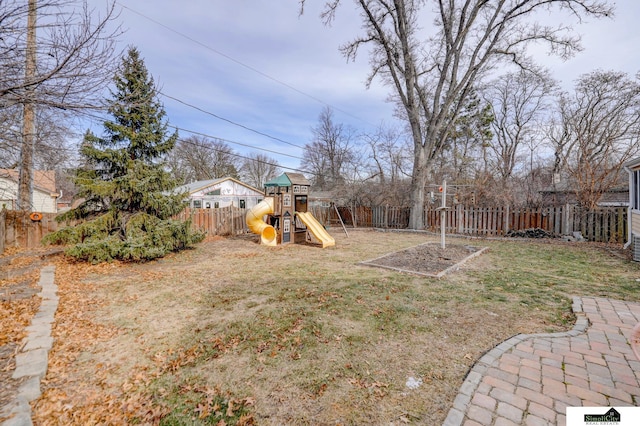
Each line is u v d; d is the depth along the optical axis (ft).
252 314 12.78
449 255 25.03
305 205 36.73
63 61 9.75
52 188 63.82
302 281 17.79
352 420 6.68
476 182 48.60
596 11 37.86
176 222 27.50
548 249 29.17
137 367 8.99
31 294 15.87
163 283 17.93
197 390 7.85
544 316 12.32
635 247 23.47
